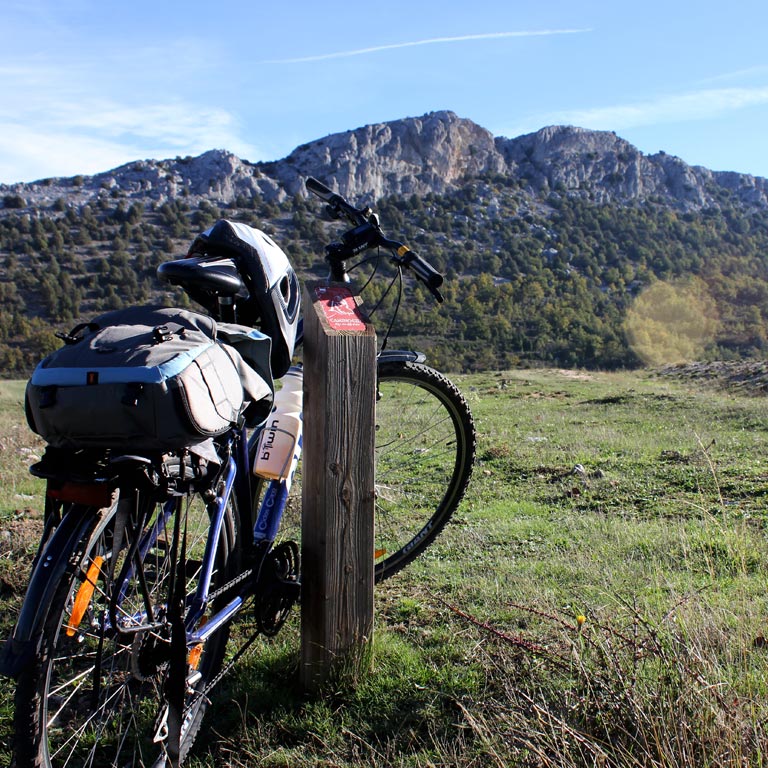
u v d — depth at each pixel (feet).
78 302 488.02
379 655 10.19
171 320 7.75
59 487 6.82
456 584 12.92
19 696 6.50
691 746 7.03
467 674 9.63
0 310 453.58
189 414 6.70
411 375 11.68
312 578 9.47
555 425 37.27
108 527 7.45
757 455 23.48
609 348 394.93
